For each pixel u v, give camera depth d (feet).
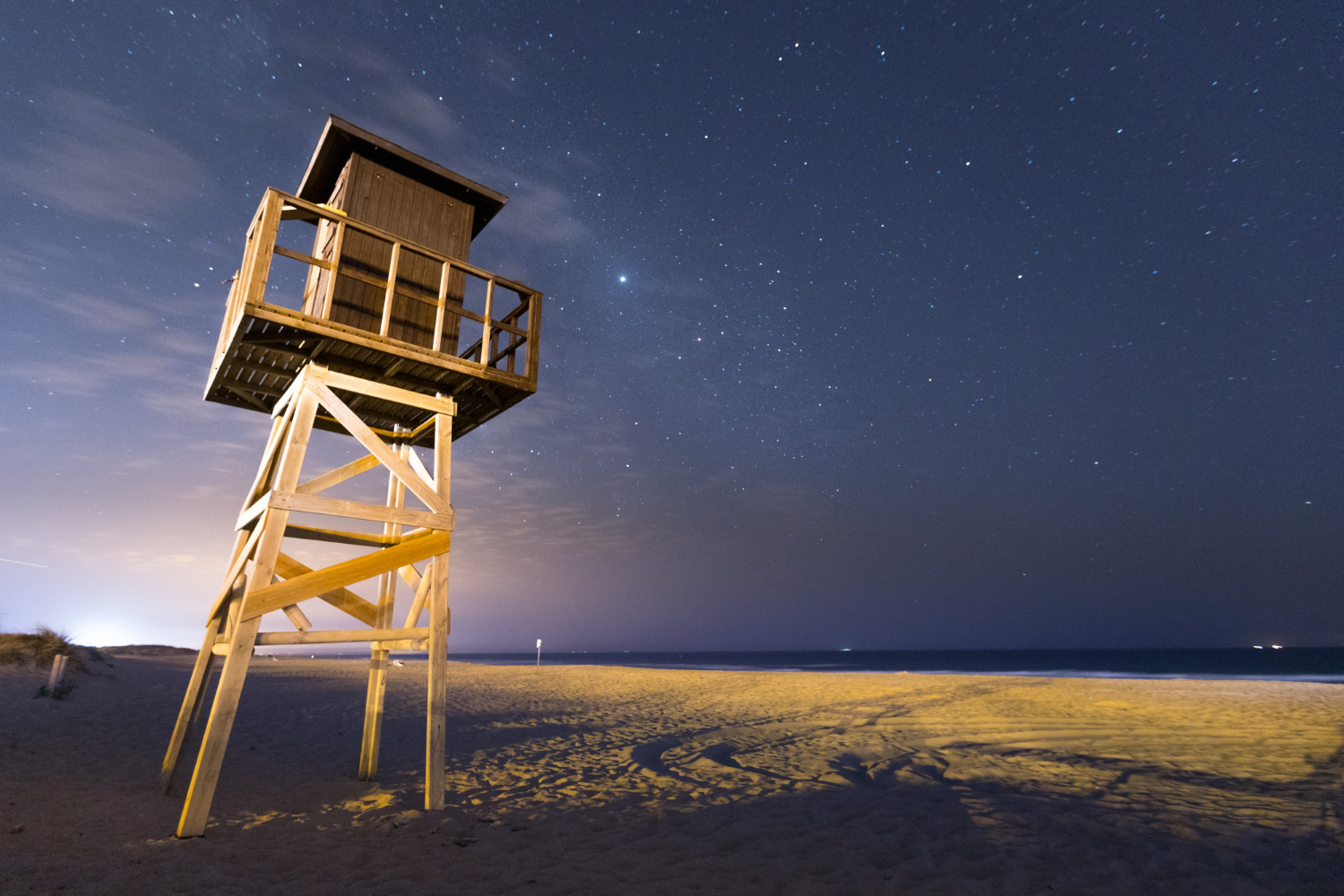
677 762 29.35
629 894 14.06
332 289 22.02
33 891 12.85
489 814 20.39
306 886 14.05
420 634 20.97
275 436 23.47
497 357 26.99
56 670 41.11
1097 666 225.97
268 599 18.42
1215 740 34.73
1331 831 18.95
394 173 26.18
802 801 22.47
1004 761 29.71
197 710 22.39
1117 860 16.48
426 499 21.67
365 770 24.75
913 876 15.31
